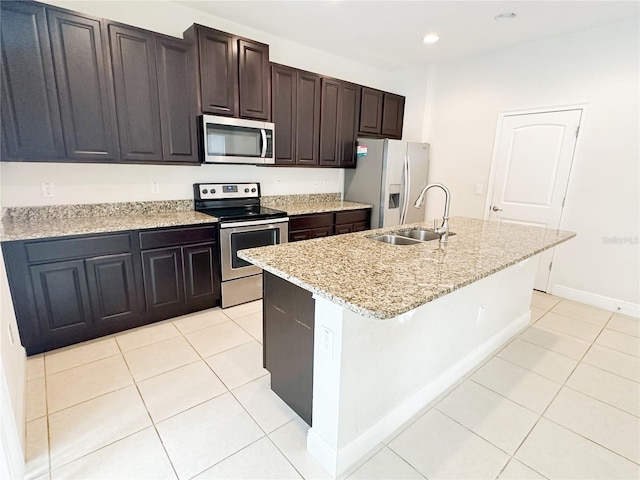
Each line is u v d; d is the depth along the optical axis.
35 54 2.10
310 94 3.64
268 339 1.91
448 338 1.99
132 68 2.48
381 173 4.06
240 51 2.99
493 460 1.55
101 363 2.20
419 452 1.59
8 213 2.38
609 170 3.19
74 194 2.64
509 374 2.21
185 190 3.21
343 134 4.06
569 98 3.37
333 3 2.78
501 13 2.88
